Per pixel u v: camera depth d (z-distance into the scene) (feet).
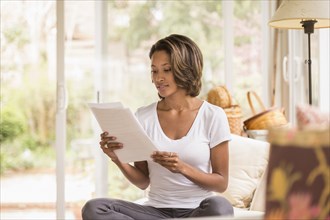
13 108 17.83
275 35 15.53
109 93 15.49
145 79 15.57
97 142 15.37
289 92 15.31
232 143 12.03
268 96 15.64
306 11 11.47
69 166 15.29
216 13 15.58
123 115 8.17
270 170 4.81
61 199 14.97
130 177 9.25
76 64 15.35
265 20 15.64
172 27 15.58
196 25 15.57
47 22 16.26
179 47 9.12
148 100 15.57
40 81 17.08
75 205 15.26
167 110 9.29
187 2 15.57
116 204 8.47
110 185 15.42
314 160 4.62
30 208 18.95
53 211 18.75
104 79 15.47
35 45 16.44
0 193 19.34
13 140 18.80
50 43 16.42
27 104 17.67
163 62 9.11
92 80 15.43
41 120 18.26
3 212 18.44
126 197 15.43
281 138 4.74
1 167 19.17
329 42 14.07
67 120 15.33
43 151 19.17
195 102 9.30
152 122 9.22
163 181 8.91
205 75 15.51
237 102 14.65
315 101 14.34
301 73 15.06
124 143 8.54
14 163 19.26
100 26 15.46
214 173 8.94
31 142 18.94
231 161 11.89
